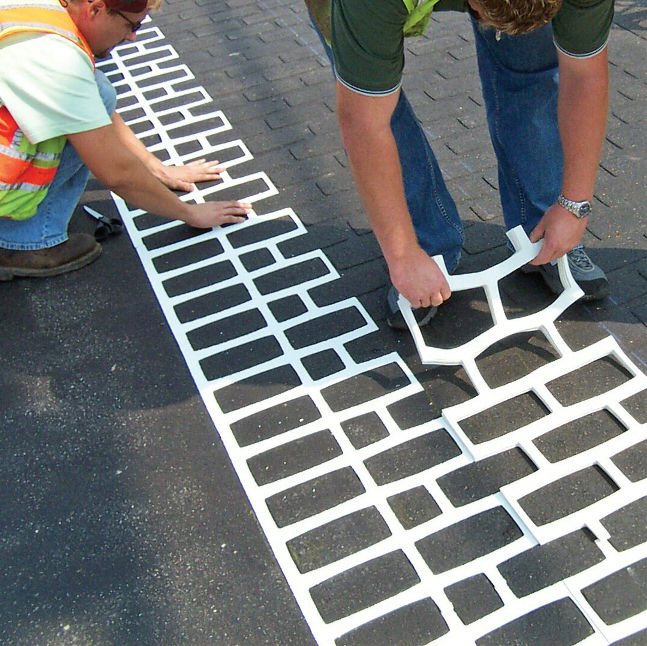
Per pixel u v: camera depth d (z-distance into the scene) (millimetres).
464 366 1792
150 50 3373
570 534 1520
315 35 3346
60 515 1665
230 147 2729
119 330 2088
